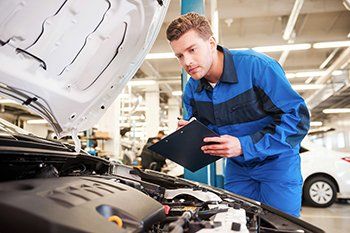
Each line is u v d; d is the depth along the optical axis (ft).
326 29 21.63
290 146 4.49
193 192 4.04
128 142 26.25
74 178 2.53
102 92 4.00
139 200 2.26
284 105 4.63
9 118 33.86
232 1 17.35
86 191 2.09
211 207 3.35
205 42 4.41
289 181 4.91
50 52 3.06
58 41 3.03
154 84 30.86
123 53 3.79
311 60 27.40
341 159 15.81
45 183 2.16
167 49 21.84
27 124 36.78
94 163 4.34
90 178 2.61
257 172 5.11
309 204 16.17
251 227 2.84
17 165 2.94
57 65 3.23
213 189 4.40
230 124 5.19
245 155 4.34
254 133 4.99
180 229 2.26
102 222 1.67
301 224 3.21
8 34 2.62
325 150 16.30
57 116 3.65
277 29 21.88
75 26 3.04
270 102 4.74
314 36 21.83
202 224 2.53
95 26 3.20
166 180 4.74
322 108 43.11
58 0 2.67
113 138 21.72
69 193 1.95
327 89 30.04
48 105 3.45
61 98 3.49
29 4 2.51
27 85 3.08
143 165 18.79
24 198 1.65
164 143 4.27
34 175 3.14
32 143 3.11
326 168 15.72
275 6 17.17
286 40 21.54
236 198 4.03
